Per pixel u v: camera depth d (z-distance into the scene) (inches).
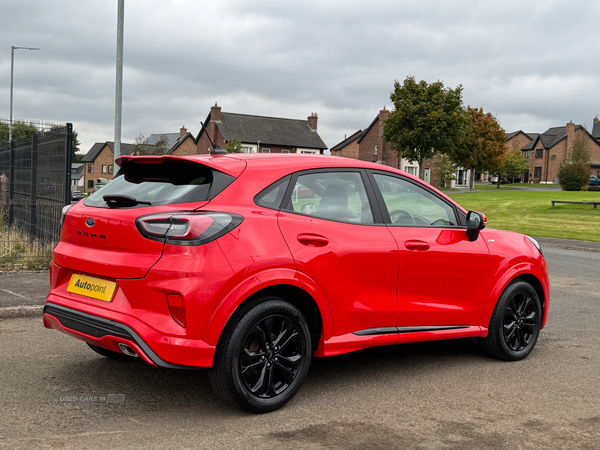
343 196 162.6
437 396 159.2
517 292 197.2
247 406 138.3
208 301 129.0
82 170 3629.4
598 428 138.8
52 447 119.6
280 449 122.0
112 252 138.3
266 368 142.0
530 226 961.5
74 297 146.8
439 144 1546.5
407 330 170.7
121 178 156.1
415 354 203.5
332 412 144.8
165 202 137.6
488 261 189.8
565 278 415.2
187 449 120.6
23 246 362.9
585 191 2186.3
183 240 129.1
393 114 1578.5
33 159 415.5
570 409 151.6
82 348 195.2
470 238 187.8
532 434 134.2
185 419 137.3
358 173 169.3
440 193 188.5
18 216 461.4
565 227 942.4
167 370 174.1
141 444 122.5
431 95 1552.7
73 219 150.3
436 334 177.8
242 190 142.5
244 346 136.4
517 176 3125.0
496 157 2225.6
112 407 143.7
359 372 180.1
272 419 138.9
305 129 2906.0
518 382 173.9
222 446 122.6
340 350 155.1
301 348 147.0
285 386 146.1
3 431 127.3
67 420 134.7
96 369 173.2
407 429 135.1
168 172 148.7
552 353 209.6
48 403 145.3
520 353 199.0
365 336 160.7
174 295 127.8
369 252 159.5
